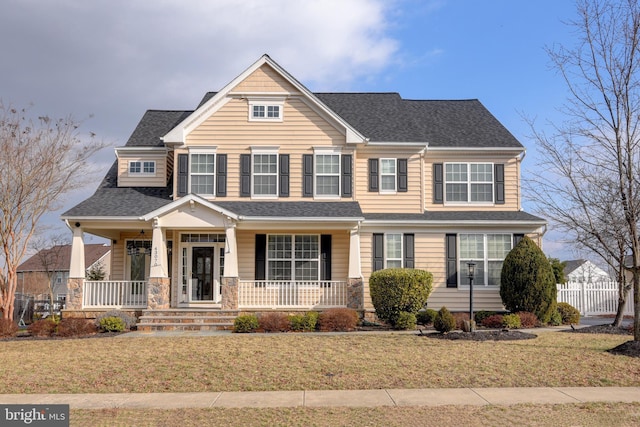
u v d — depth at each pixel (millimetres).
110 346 15820
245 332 18891
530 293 20703
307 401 10461
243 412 9820
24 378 12305
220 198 23281
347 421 9211
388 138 24312
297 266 23156
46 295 41000
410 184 24203
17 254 22906
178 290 22969
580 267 50906
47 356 14555
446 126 26531
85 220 21312
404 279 19922
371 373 12344
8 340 17812
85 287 21656
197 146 23469
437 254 23109
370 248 23109
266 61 23547
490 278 23062
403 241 23141
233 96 23703
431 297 22953
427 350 14562
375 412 9680
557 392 10953
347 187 23438
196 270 23172
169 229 22656
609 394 10789
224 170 23422
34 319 27250
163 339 16969
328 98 28062
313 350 14664
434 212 24156
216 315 20484
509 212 24219
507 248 23188
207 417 9578
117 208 22234
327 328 19250
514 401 10312
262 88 23672
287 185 23422
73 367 13180
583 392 10945
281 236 23281
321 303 21703
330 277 23078
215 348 15039
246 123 23641
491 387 11359
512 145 24688
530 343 15617
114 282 21797
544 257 21125
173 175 23922
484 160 24656
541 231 23219
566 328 19750
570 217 17531
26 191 23031
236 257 21266
